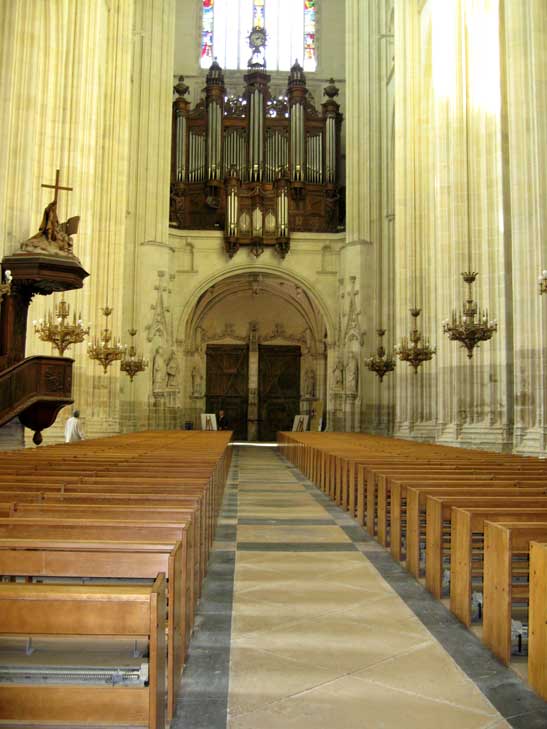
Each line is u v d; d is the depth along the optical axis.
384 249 35.69
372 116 36.28
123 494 6.11
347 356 36.00
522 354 16.94
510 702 4.29
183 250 38.53
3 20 15.68
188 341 43.72
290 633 5.51
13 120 17.08
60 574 4.00
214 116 39.16
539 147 16.73
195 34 42.00
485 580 5.28
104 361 23.39
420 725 3.97
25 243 15.28
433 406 26.92
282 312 44.78
